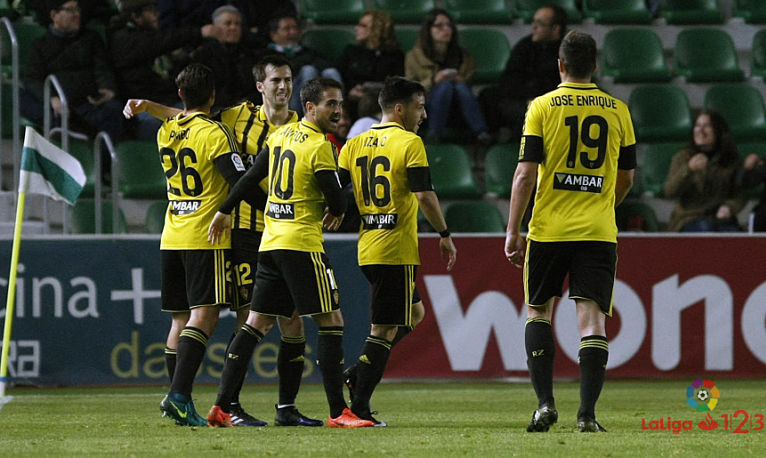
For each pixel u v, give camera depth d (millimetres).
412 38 47156
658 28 50094
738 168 40406
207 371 31688
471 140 43312
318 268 18688
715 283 33094
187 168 19781
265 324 19250
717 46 48812
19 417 22125
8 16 45406
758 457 14180
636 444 15492
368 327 32062
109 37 41281
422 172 19250
